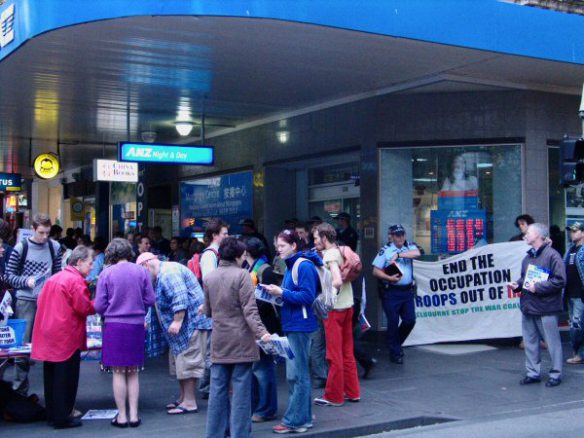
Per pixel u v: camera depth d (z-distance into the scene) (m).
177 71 10.59
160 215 19.25
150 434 6.93
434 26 9.10
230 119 14.79
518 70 10.90
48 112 13.82
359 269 8.07
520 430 7.02
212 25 8.40
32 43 9.12
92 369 10.20
